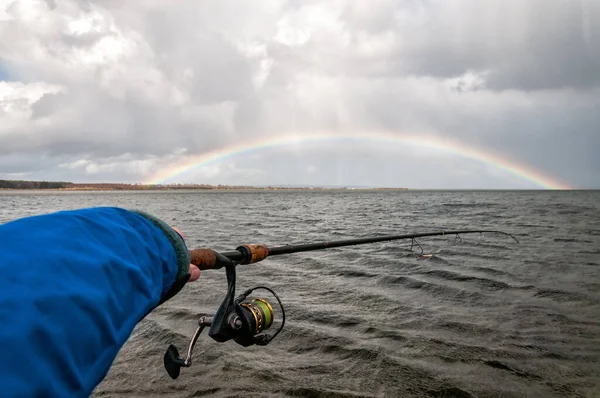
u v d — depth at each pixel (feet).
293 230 88.99
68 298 2.25
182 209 196.54
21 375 1.90
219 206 235.20
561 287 32.58
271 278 36.76
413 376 17.43
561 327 23.26
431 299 29.48
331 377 17.37
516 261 44.70
